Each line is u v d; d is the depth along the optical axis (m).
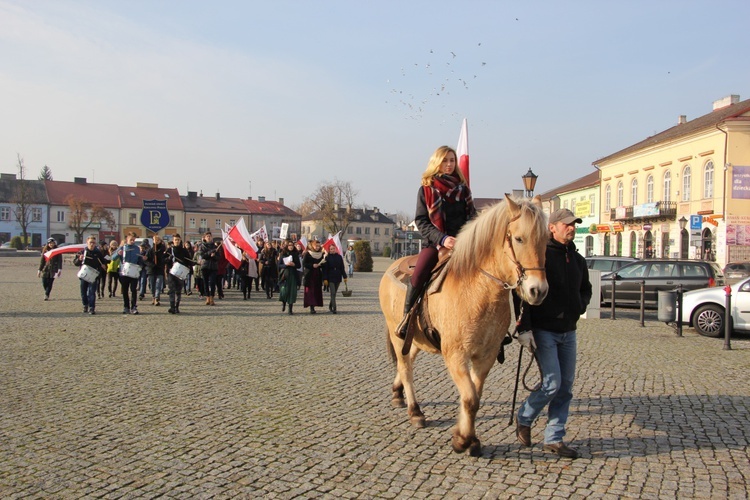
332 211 94.62
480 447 5.18
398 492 4.44
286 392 7.41
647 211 48.44
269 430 5.86
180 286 16.06
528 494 4.41
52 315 15.17
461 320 4.84
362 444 5.48
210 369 8.77
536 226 4.43
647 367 9.30
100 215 81.38
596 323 15.40
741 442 5.57
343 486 4.54
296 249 16.97
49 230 85.75
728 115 40.28
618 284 19.27
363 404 6.89
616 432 5.89
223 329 13.21
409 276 5.95
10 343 10.76
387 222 130.75
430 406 6.85
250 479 4.65
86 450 5.25
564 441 5.61
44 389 7.40
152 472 4.77
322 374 8.54
